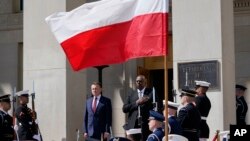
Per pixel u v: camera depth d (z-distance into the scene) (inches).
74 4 950.4
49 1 945.5
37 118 932.0
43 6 948.6
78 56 678.5
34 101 928.3
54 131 921.5
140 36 612.7
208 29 842.2
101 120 834.8
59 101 922.1
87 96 1080.2
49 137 922.7
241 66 1082.7
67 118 917.2
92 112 836.0
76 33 676.7
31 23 954.7
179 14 860.6
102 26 657.6
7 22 1238.9
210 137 820.0
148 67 1182.3
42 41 944.3
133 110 815.1
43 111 930.1
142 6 617.6
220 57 832.3
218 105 824.3
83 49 671.1
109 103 845.8
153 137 574.6
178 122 653.9
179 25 859.4
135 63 1159.6
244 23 1087.0
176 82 850.8
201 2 849.5
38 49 945.5
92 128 833.5
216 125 821.9
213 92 828.0
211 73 832.9
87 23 669.9
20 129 848.3
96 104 838.5
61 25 690.8
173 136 573.9
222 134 725.9
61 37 688.4
